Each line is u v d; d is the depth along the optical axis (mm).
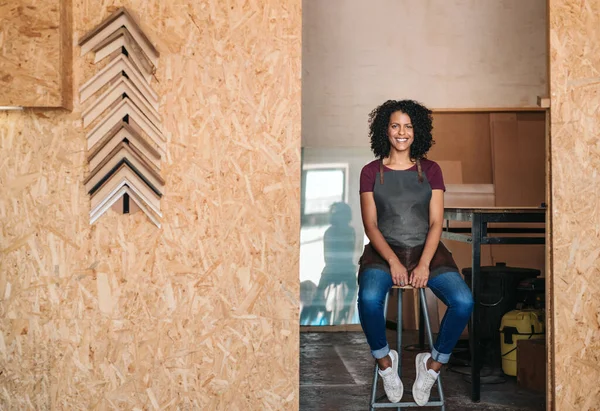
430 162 4012
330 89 6762
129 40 3289
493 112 6746
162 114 3344
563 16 3547
